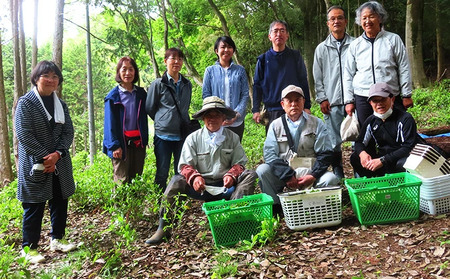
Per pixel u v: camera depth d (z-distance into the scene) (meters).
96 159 13.14
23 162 4.20
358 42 4.93
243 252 3.68
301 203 3.91
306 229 3.96
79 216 5.98
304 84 5.35
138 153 5.32
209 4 18.06
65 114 4.51
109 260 3.70
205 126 4.48
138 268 3.74
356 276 3.04
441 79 16.62
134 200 4.70
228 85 5.45
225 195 4.37
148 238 4.43
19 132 4.10
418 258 3.16
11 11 12.47
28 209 4.27
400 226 3.79
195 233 4.40
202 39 21.30
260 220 3.91
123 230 4.11
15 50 12.33
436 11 17.67
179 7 18.62
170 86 5.12
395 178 4.20
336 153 5.55
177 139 5.17
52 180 4.41
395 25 19.08
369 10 4.75
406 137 4.24
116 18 17.31
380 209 3.89
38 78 4.21
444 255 3.12
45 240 4.97
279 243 3.77
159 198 4.75
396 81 4.76
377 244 3.50
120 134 5.14
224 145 4.48
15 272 3.55
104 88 39.00
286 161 4.50
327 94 5.51
